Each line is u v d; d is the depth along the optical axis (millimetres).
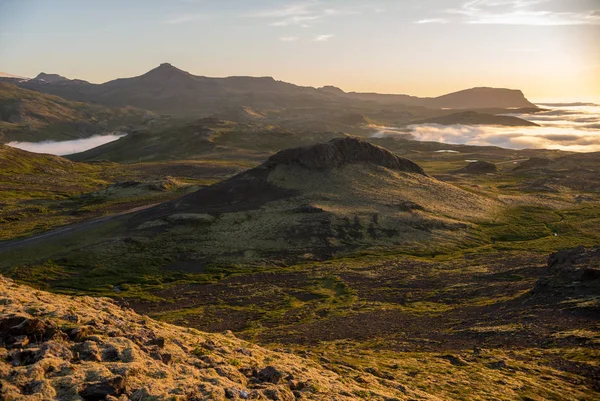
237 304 86750
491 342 52188
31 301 25859
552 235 138625
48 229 149000
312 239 129500
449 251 125312
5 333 19734
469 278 91250
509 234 139750
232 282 101938
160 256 118062
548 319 55906
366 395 26172
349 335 61375
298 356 37594
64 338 20891
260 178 168875
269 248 124625
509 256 111312
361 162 184500
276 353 33844
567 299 60938
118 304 34250
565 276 68188
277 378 23938
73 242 127688
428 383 36719
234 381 21922
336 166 177875
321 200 155000
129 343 21828
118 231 135375
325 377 28609
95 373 17906
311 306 82250
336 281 97875
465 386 36750
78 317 23969
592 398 36094
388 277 99000
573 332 50156
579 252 78312
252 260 117375
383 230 136250
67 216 171500
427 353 50000
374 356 48000
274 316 77125
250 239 129000
